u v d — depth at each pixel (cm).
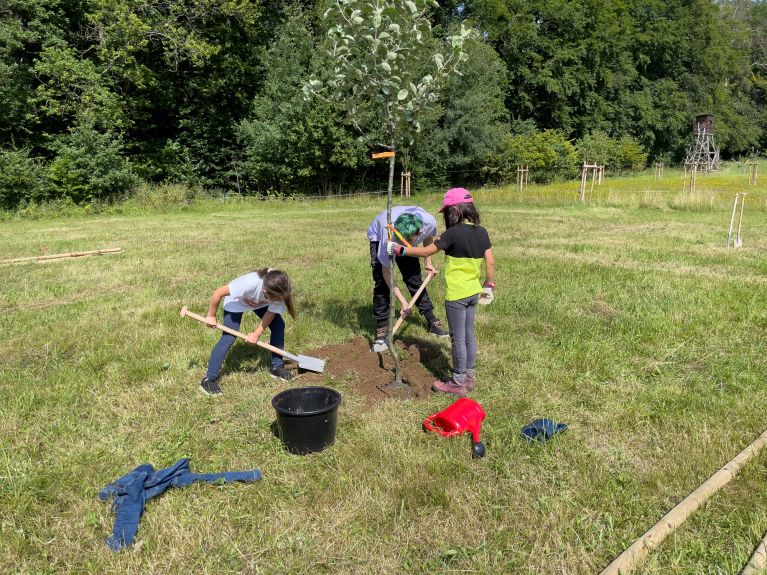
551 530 277
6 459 338
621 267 875
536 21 4031
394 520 286
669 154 5100
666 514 279
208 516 287
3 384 448
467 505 298
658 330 567
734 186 2748
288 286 413
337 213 1964
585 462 335
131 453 351
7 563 258
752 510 286
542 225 1462
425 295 566
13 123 2112
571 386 444
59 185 2031
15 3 2075
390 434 369
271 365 477
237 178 2638
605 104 4319
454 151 3012
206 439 367
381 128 438
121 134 2177
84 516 288
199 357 508
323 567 256
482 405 416
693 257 959
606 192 2453
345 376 468
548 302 673
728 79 5794
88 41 2309
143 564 256
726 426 375
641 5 4872
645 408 403
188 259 993
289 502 301
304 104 2380
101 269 909
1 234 1398
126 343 541
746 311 618
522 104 3947
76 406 414
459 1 3666
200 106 2616
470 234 413
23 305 702
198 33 2397
